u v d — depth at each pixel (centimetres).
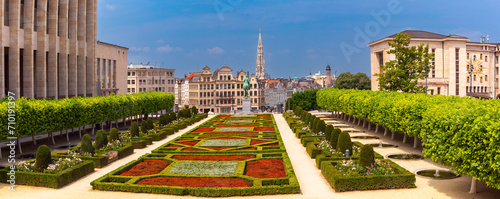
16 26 6272
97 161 3675
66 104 5422
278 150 4278
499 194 2702
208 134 5884
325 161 3388
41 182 2983
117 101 6975
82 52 8188
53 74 7206
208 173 3234
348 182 2842
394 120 4862
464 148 2595
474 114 2605
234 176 3097
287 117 8650
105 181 3023
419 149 4541
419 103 4191
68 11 7800
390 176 2866
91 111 6025
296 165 3781
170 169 3394
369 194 2756
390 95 5600
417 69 6731
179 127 6919
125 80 12075
